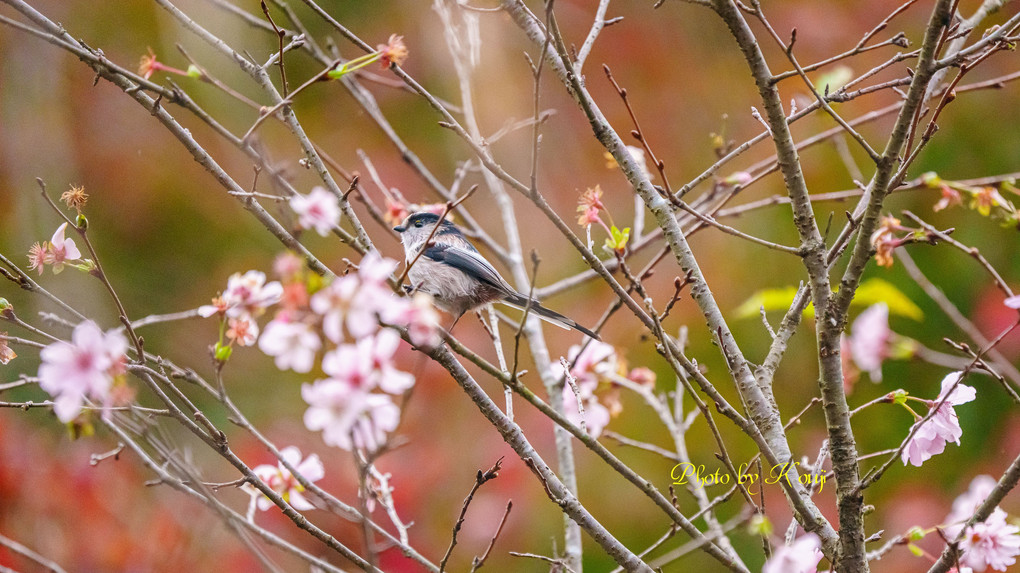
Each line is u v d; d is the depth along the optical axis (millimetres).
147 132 15047
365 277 4453
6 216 14227
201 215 14891
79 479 9617
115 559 9219
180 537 9453
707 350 12555
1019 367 12062
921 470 12117
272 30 7363
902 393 5902
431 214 9516
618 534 11852
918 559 10914
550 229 13641
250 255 14680
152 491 9758
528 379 12164
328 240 13781
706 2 5883
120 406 5230
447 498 10977
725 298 12641
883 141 12648
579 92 6523
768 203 8648
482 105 14148
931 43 5410
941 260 12625
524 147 14047
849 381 7027
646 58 14539
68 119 15016
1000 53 13141
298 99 15062
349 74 8906
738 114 14039
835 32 13523
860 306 12711
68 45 5621
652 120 14133
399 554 10141
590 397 8273
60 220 14531
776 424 6438
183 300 14359
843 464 5918
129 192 14742
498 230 13609
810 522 5918
